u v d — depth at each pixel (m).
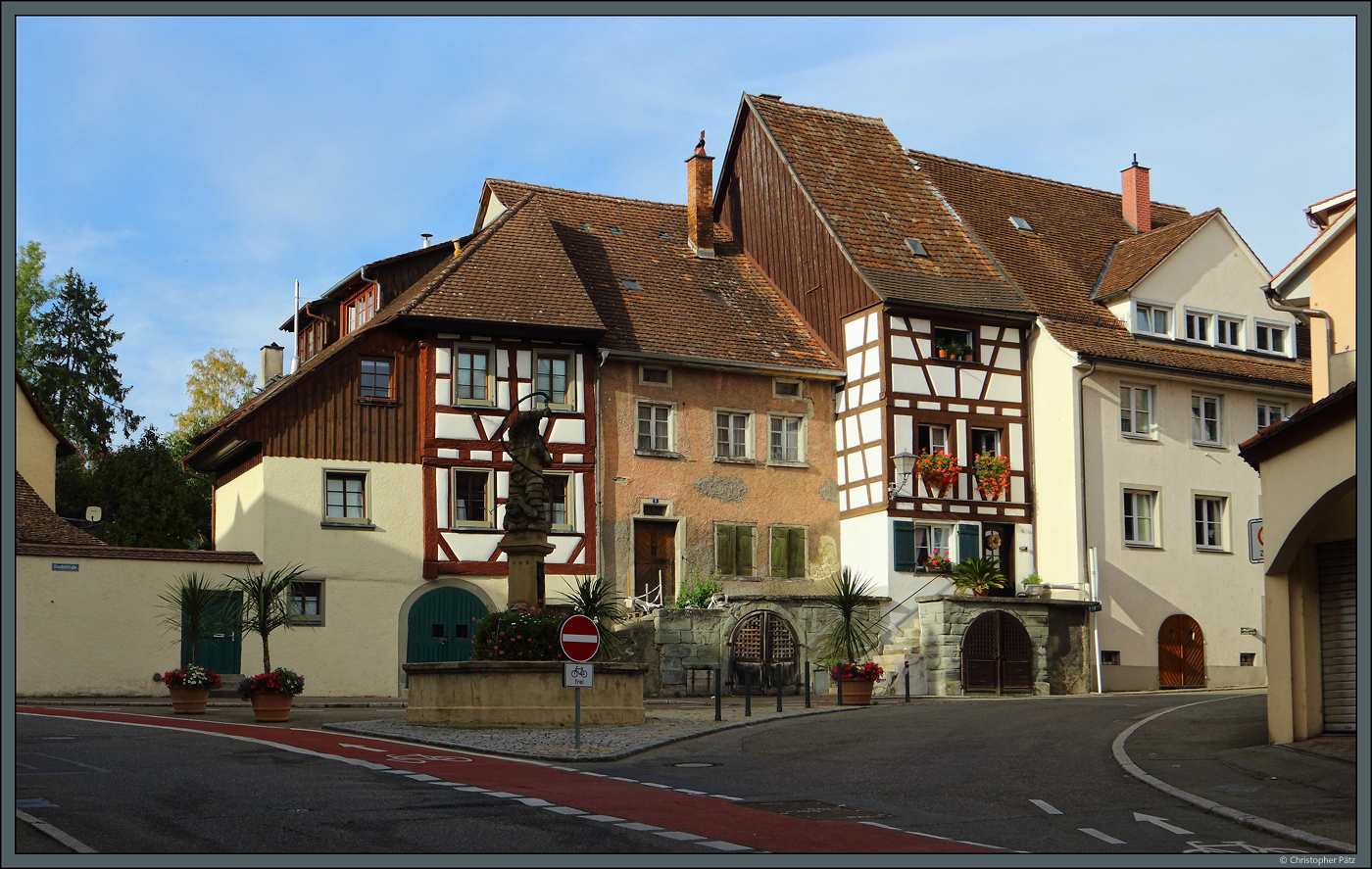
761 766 16.92
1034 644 33.34
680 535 34.47
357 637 31.02
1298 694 17.45
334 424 31.50
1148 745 18.22
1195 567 37.22
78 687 28.09
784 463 35.97
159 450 48.62
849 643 30.75
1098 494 35.84
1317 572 17.73
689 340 35.50
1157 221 43.78
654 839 11.40
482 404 32.72
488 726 20.75
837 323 36.88
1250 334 39.28
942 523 35.25
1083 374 35.88
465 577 32.22
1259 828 12.48
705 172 39.75
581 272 36.38
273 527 30.58
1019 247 39.34
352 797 13.28
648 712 24.47
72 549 28.44
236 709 25.52
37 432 36.12
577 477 33.28
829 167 39.31
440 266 35.78
